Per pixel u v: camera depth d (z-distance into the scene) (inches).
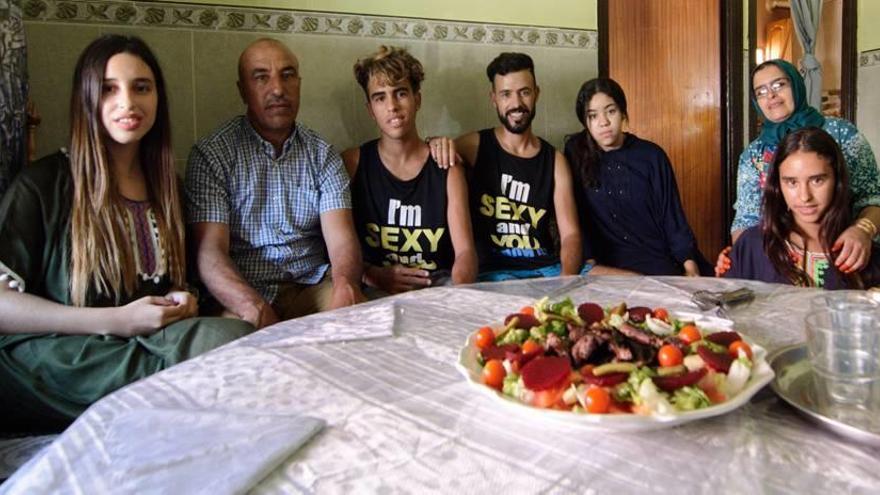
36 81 76.3
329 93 88.7
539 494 19.3
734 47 99.7
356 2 88.4
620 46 101.7
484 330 31.1
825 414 23.8
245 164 72.8
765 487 19.3
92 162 55.9
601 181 87.0
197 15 81.5
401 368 30.9
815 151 59.1
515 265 85.2
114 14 78.4
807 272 62.6
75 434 24.1
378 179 81.4
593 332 27.0
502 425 24.1
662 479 19.9
